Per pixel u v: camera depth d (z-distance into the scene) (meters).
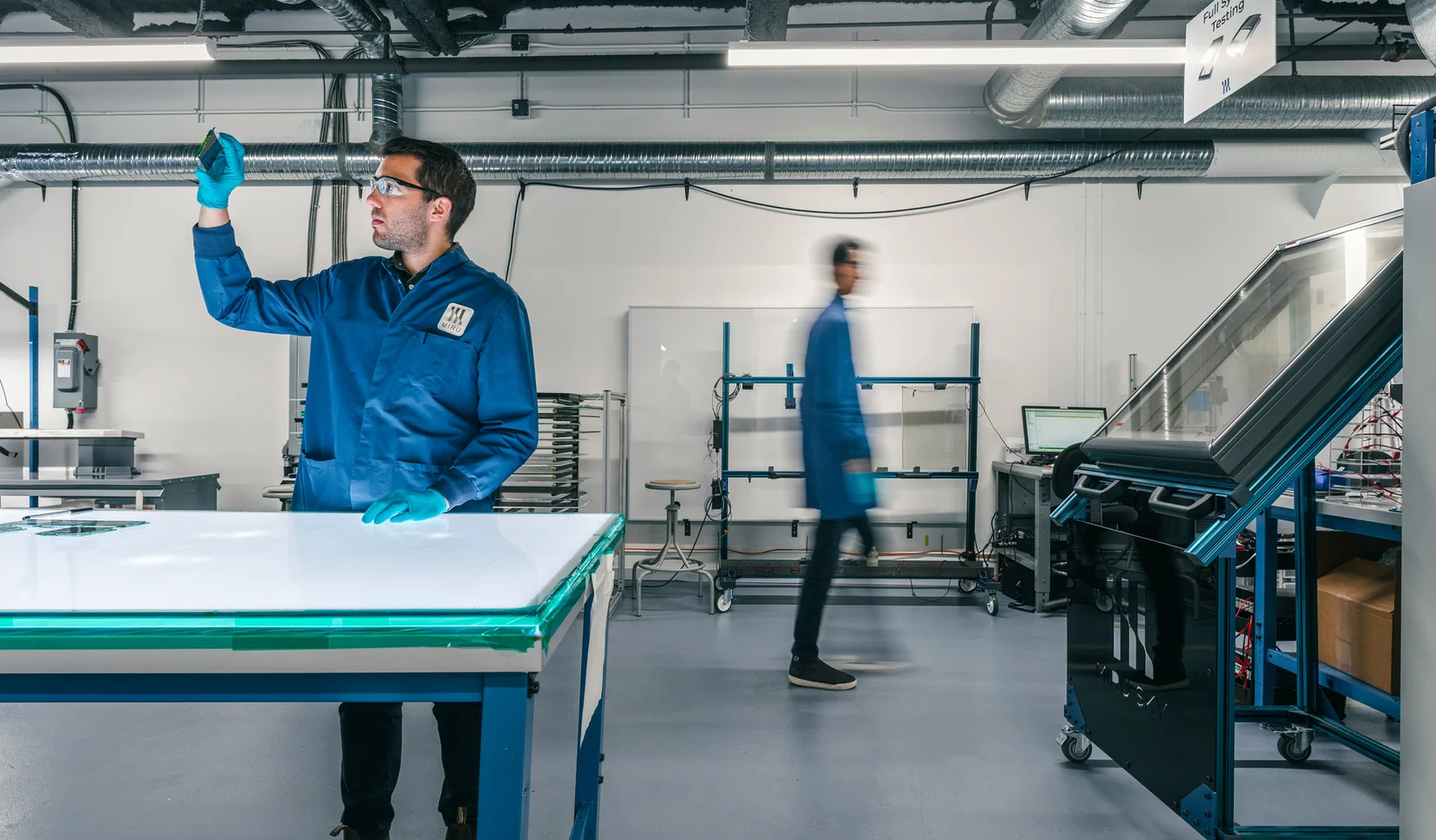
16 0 4.57
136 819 1.81
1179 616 1.64
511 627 0.65
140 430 4.88
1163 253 4.81
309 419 1.58
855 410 2.75
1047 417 4.51
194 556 0.93
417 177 1.47
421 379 1.47
